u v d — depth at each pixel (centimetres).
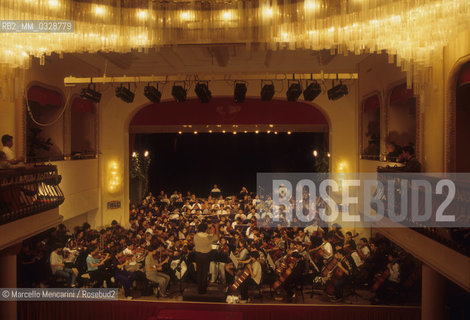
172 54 1275
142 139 2186
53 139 1216
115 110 1566
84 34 657
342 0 561
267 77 973
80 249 1048
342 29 593
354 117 1502
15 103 973
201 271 968
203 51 1234
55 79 1169
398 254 1053
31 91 1031
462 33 698
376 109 1284
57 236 1159
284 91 1520
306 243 1098
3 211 636
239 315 910
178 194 1989
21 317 985
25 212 674
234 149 2338
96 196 1500
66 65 1244
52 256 1013
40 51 688
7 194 667
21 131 983
